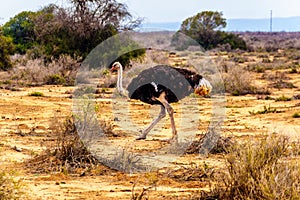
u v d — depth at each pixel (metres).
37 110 54.06
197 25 176.12
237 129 42.97
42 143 35.66
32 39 117.00
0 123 45.78
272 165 21.80
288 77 96.00
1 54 96.94
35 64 90.12
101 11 97.75
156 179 27.83
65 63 88.81
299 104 58.09
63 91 72.81
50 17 101.81
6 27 120.69
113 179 28.17
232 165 22.78
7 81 80.94
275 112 52.41
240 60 136.25
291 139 32.25
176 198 24.22
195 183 27.03
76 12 98.31
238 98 67.31
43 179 27.78
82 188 26.17
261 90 73.44
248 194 21.55
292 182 21.14
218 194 23.05
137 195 24.02
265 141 23.16
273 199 20.62
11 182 23.70
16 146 35.75
